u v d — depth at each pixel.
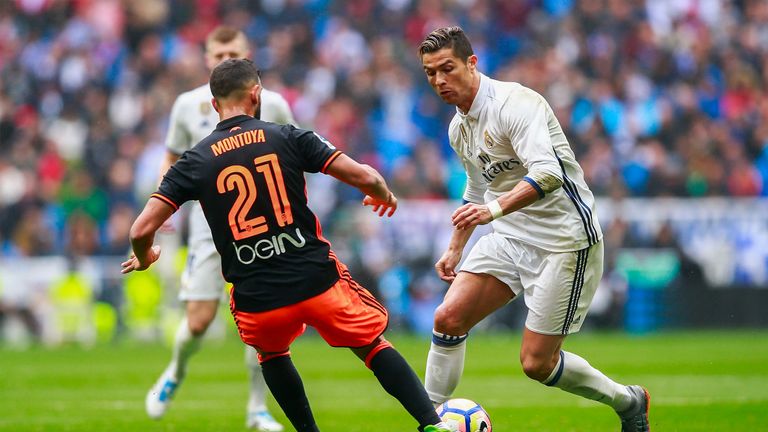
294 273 18.19
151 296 60.06
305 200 18.52
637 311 62.44
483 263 21.31
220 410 30.88
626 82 77.69
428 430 18.33
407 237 61.56
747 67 81.75
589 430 25.36
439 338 21.52
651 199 65.94
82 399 33.94
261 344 18.91
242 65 19.14
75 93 75.62
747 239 63.75
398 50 77.94
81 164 69.75
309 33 79.94
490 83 20.50
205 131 27.77
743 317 63.28
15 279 60.88
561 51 79.44
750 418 26.70
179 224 59.53
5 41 80.25
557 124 20.66
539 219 20.81
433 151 69.25
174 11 82.00
